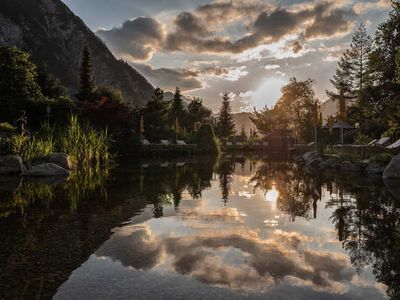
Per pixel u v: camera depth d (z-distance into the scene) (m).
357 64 46.16
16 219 6.61
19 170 15.16
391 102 28.27
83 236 5.41
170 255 4.52
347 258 4.51
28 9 171.75
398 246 5.07
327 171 19.72
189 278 3.73
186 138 49.72
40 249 4.73
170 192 10.55
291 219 6.92
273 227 6.20
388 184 13.24
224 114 88.19
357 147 22.62
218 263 4.23
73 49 184.50
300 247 4.98
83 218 6.73
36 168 14.80
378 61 29.98
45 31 173.88
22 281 3.62
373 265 4.25
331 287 3.55
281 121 67.44
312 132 48.62
